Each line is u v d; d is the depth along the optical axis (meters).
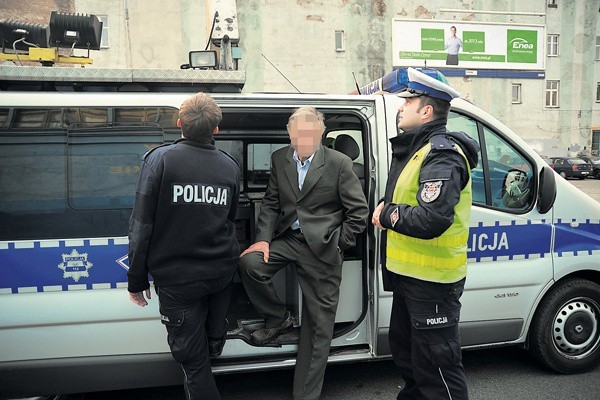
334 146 3.26
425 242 2.09
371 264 2.82
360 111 2.80
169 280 2.12
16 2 17.19
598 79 27.98
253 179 3.98
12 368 2.37
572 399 2.88
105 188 2.44
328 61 22.84
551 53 27.45
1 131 2.33
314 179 2.65
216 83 2.82
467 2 25.03
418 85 2.11
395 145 2.22
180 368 2.59
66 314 2.40
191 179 2.08
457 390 2.14
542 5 26.42
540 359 3.14
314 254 2.64
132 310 2.48
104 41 19.53
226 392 2.99
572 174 23.88
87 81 2.63
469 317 2.95
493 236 2.93
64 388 2.46
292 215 2.72
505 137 2.96
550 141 27.50
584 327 3.15
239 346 2.73
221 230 2.21
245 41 21.77
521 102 26.59
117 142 2.46
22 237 2.36
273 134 3.91
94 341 2.46
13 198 2.34
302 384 2.64
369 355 2.86
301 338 2.71
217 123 2.18
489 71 25.52
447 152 1.98
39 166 2.37
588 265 3.10
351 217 2.62
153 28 19.98
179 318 2.18
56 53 3.23
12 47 3.19
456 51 24.69
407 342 2.39
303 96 2.72
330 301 2.67
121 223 2.46
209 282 2.20
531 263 3.01
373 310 2.81
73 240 2.40
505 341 3.06
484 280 2.93
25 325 2.37
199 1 20.28
